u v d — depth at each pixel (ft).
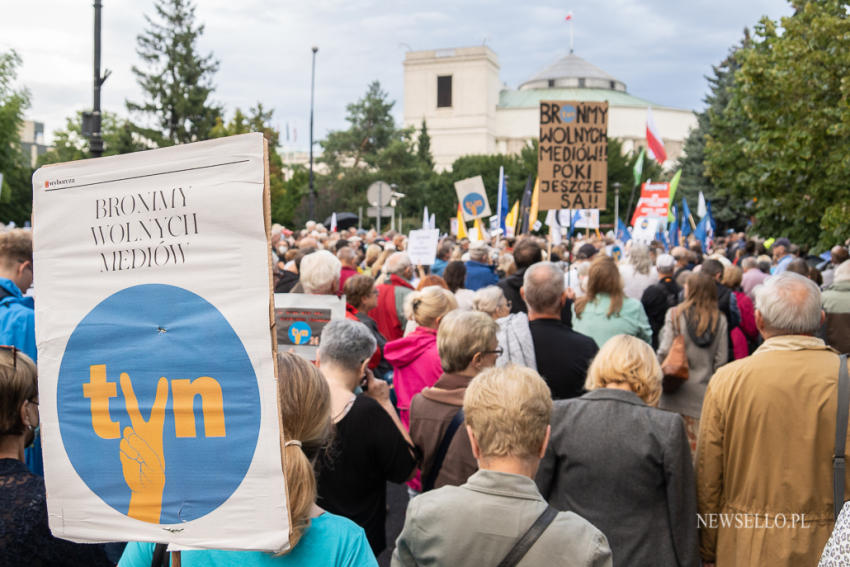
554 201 26.11
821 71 38.22
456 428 11.89
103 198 5.91
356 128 228.63
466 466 11.76
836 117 37.99
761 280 33.09
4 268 13.58
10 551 7.09
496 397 7.98
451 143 307.58
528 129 314.76
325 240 51.78
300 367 7.04
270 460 5.52
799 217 41.32
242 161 5.52
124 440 5.86
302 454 6.25
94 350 5.94
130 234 5.84
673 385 18.80
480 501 7.68
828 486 10.19
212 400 5.64
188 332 5.68
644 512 10.02
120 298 5.88
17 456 8.01
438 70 307.37
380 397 11.88
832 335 21.63
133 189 5.82
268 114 207.92
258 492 5.55
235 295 5.57
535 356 14.99
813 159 38.93
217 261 5.60
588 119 25.93
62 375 6.03
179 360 5.71
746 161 45.16
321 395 7.04
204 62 185.47
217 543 5.64
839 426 10.04
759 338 25.63
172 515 5.72
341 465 11.17
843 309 21.50
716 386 10.88
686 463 10.09
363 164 229.25
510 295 23.16
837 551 5.27
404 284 24.23
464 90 305.94
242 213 5.51
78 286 6.00
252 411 5.56
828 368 10.36
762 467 10.37
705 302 18.76
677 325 18.89
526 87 346.95
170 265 5.72
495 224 76.74
